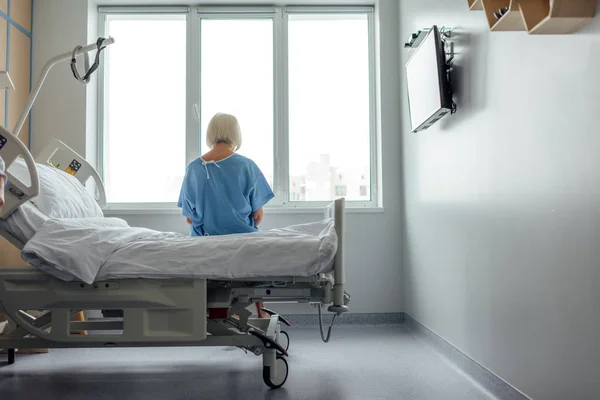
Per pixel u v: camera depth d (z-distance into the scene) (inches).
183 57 148.8
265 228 137.6
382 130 140.4
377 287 137.0
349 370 89.0
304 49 149.8
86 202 93.3
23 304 73.4
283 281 74.7
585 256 50.3
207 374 88.0
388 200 138.9
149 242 74.0
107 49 147.7
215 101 147.3
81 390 78.4
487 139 75.0
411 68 105.8
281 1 144.8
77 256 69.1
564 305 54.5
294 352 103.5
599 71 47.3
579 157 51.0
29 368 92.4
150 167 147.4
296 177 147.8
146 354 103.7
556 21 49.3
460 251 88.8
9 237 73.9
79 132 137.0
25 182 81.7
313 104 149.0
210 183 95.8
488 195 75.2
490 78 73.2
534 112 60.4
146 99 148.3
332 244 71.6
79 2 139.1
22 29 132.6
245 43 148.6
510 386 68.5
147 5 145.8
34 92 94.4
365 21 150.2
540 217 59.5
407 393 75.6
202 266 71.4
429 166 109.2
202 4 145.6
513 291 67.4
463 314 87.8
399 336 119.2
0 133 70.9
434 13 102.4
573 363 52.9
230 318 83.7
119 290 73.0
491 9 61.0
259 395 75.0
